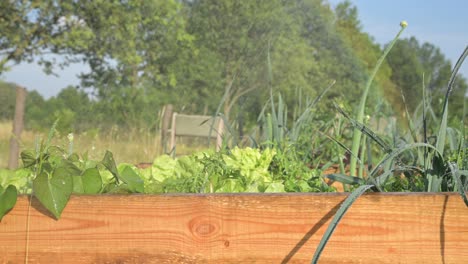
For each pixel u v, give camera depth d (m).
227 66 23.03
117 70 20.45
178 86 22.44
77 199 1.49
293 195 1.42
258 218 1.43
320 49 28.80
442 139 1.65
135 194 1.48
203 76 22.53
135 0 18.73
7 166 9.76
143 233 1.47
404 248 1.39
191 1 24.80
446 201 1.38
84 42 17.52
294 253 1.42
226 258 1.44
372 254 1.40
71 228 1.49
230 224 1.44
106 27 18.09
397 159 2.04
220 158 2.14
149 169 2.08
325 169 3.04
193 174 1.97
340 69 28.58
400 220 1.39
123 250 1.47
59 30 17.98
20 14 17.08
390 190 2.08
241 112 3.47
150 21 19.78
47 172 1.62
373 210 1.40
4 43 17.08
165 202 1.46
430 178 1.63
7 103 14.48
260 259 1.43
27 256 1.51
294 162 2.56
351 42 40.28
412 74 49.47
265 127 3.18
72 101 14.96
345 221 1.41
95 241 1.48
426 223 1.39
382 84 36.50
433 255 1.39
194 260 1.45
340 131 3.96
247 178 2.09
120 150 8.12
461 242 1.38
